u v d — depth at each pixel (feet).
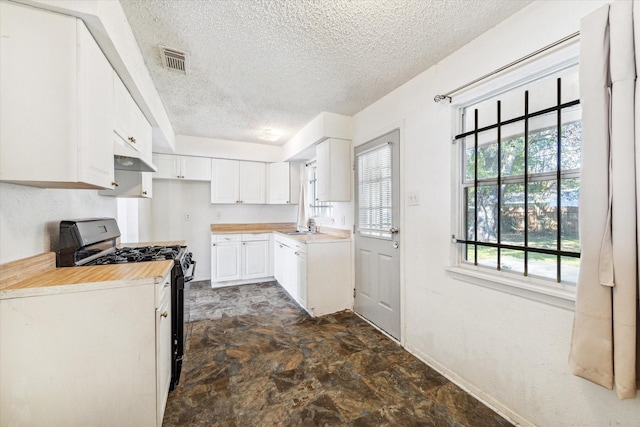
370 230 8.93
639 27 3.07
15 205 3.93
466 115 5.92
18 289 3.48
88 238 5.28
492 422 4.67
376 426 4.58
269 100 8.48
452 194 5.94
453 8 4.55
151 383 4.08
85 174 3.67
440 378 5.92
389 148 7.96
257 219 15.67
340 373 6.08
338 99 8.42
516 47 4.67
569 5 3.99
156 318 4.09
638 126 3.08
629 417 3.43
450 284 5.94
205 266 14.66
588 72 3.46
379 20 4.84
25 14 3.34
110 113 4.58
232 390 5.49
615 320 3.25
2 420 3.42
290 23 4.91
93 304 3.79
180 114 9.71
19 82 3.33
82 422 3.76
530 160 4.68
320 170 10.32
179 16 4.73
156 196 13.67
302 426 4.58
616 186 3.22
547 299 4.22
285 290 12.59
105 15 3.81
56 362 3.64
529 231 4.69
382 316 8.30
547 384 4.24
